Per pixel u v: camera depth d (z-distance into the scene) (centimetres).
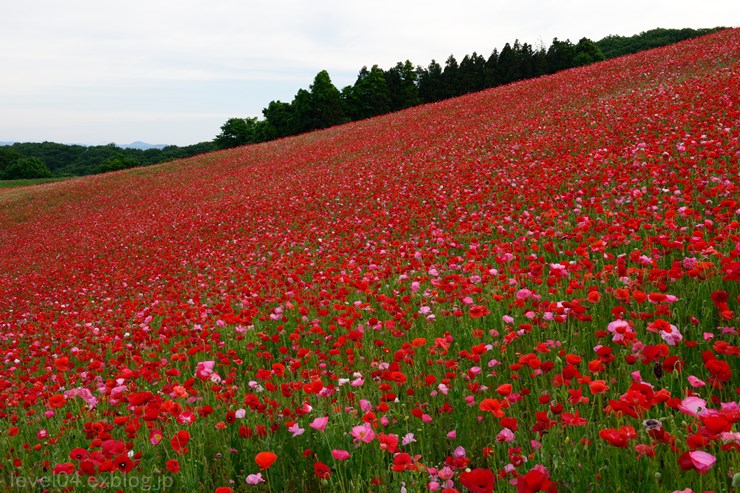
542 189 991
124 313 894
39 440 425
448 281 515
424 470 256
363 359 462
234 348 608
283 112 7506
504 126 2156
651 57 2884
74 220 3019
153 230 2144
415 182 1593
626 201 770
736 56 2131
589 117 1741
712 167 820
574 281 448
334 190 1873
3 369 777
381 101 7450
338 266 924
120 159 9925
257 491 306
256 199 2219
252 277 965
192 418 342
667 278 420
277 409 363
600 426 275
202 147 12800
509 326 455
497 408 268
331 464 312
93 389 559
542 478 187
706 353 251
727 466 228
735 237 393
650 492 225
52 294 1449
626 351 337
